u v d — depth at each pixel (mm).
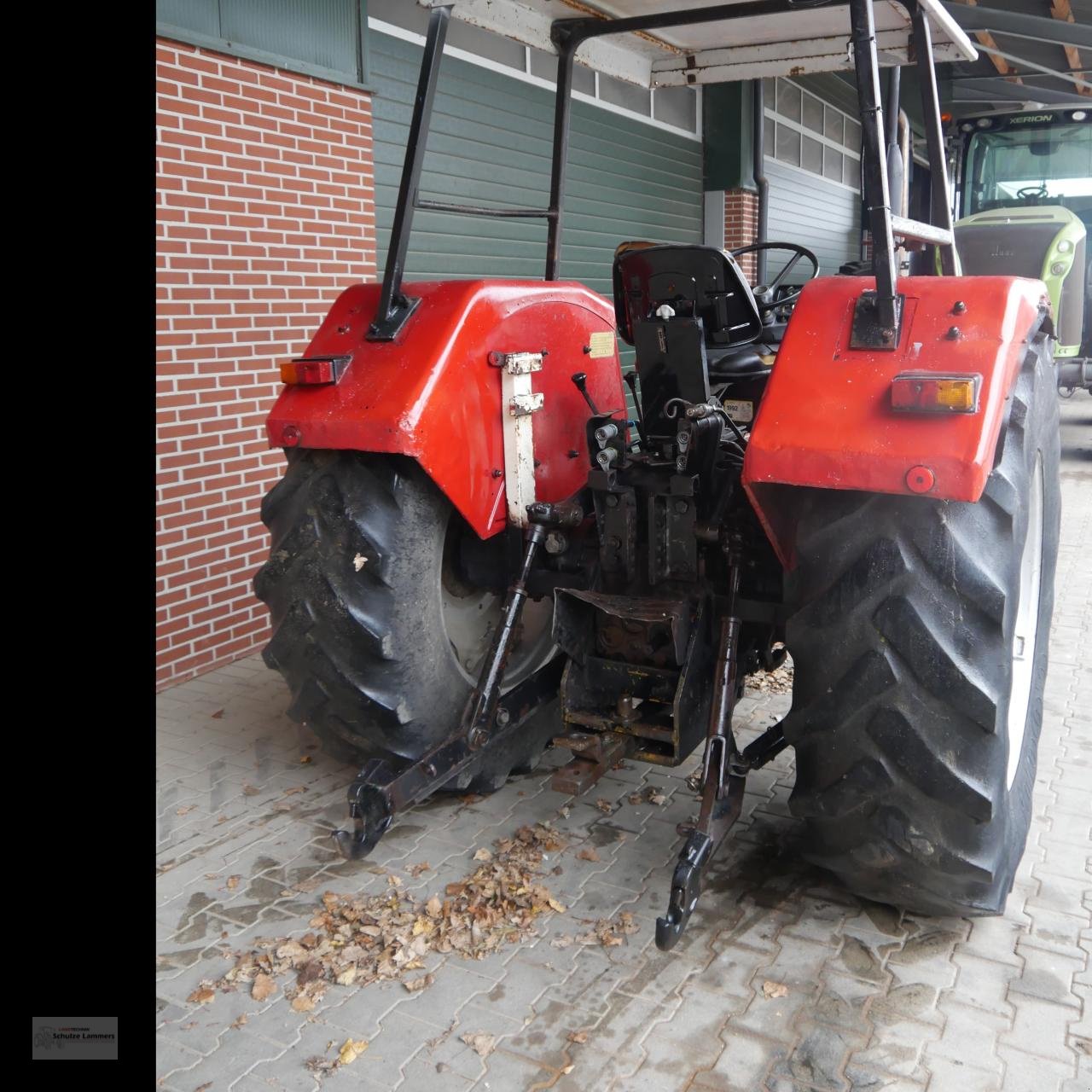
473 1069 1953
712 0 2934
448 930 2389
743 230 9203
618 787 3105
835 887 2555
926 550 1974
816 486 2002
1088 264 9078
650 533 2682
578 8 2977
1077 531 6191
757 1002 2131
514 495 2738
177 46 3822
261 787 3141
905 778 2066
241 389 4262
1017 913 2434
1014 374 1996
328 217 4617
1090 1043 1994
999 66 10211
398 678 2531
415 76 5434
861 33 1951
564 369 2980
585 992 2170
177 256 3920
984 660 1979
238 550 4324
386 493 2449
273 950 2322
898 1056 1966
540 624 3242
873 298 2059
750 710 3666
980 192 9555
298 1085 1920
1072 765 3215
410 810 2967
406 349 2477
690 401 2713
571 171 7086
